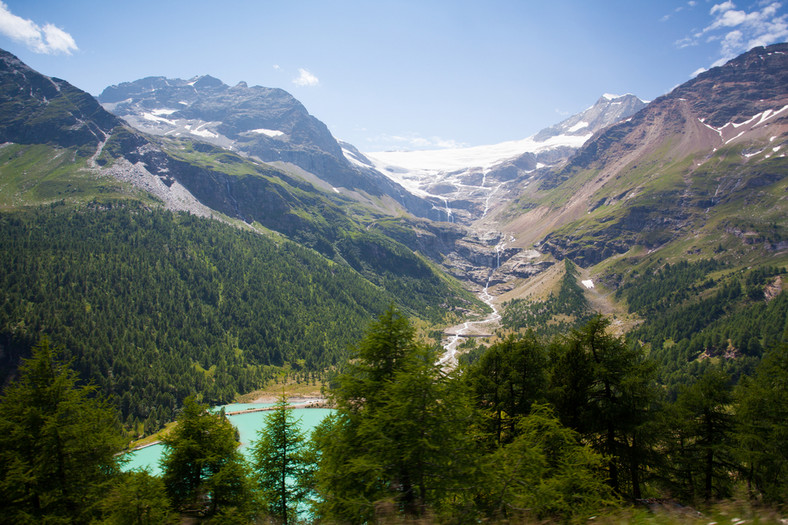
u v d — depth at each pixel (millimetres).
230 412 131250
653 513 11234
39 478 25812
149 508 24750
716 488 29984
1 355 126500
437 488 15188
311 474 25250
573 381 28422
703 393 31406
